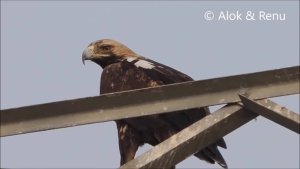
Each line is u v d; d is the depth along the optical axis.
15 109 9.04
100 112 9.16
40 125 9.09
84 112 9.16
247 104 8.93
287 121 8.55
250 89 9.01
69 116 9.14
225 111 9.02
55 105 9.11
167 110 9.16
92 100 9.16
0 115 9.05
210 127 8.92
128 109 9.19
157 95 9.20
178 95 9.19
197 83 9.13
